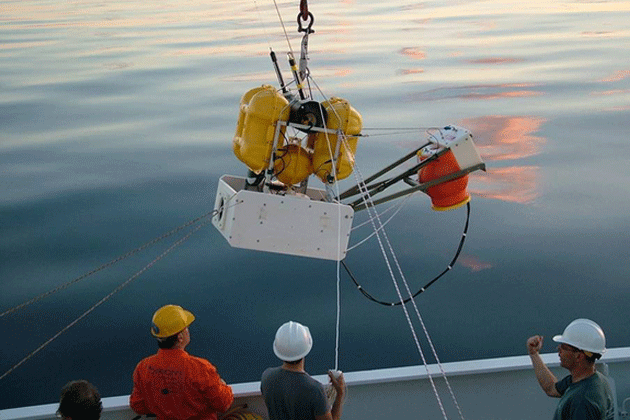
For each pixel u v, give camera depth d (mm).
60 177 18703
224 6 54812
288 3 55094
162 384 4465
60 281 13188
